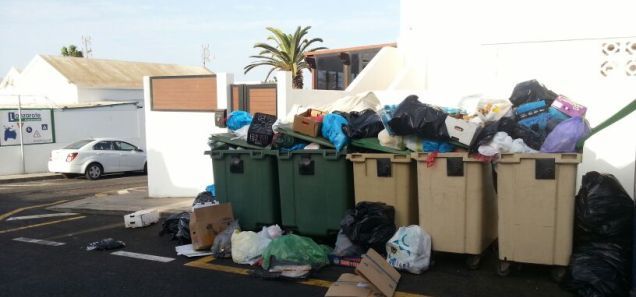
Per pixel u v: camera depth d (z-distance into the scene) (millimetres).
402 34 9805
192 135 10602
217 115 9875
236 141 6918
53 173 18688
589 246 4844
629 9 7188
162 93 10930
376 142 5945
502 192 5055
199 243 6375
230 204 6750
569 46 7602
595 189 5023
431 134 5402
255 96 9828
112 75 33469
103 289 5207
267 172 6688
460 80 8688
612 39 7297
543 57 7824
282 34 29219
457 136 5281
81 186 15180
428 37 9047
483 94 7328
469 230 5285
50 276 5680
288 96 9164
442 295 4707
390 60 10617
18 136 18641
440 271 5355
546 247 4918
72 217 9492
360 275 4570
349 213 5848
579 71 7543
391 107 6109
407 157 5652
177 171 10859
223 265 5906
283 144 6535
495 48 8258
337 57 15367
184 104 10672
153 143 11062
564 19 7609
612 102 6871
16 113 18578
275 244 5562
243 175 6855
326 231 6301
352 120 6250
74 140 20391
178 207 9477
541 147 5055
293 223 6492
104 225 8547
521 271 5309
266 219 6750
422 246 5316
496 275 5215
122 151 18109
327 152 6191
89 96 31000
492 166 5523
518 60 8039
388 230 5574
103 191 13945
